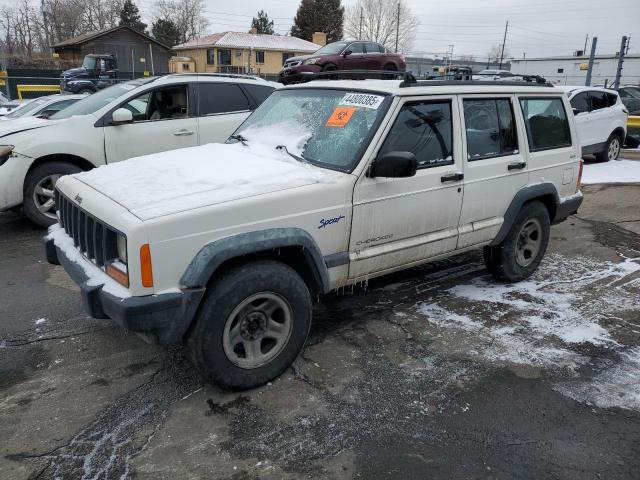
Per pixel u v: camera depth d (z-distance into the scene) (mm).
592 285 5301
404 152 3602
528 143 4961
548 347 4047
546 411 3281
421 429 3090
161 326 3008
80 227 3492
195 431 3029
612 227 7496
